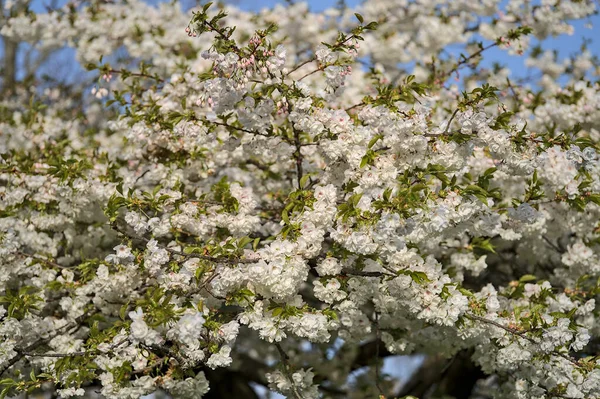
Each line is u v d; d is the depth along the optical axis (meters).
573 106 6.43
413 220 4.16
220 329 4.34
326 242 5.13
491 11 7.75
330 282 4.50
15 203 5.50
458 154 4.55
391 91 4.71
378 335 5.40
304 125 4.56
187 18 8.25
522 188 5.78
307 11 8.49
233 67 4.37
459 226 4.79
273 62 4.42
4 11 9.55
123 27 7.87
